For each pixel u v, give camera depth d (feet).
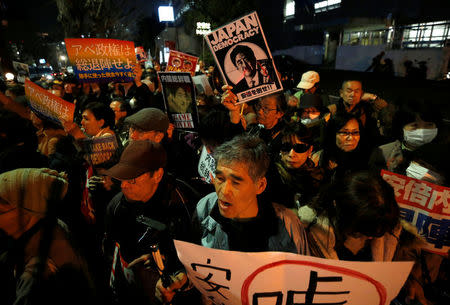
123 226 5.64
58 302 3.91
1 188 3.88
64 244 4.28
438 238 5.69
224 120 7.15
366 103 11.51
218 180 4.01
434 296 5.62
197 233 5.01
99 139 8.38
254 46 7.82
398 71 47.21
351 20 63.10
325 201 4.66
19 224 3.95
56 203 4.22
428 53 42.24
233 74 8.00
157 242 5.13
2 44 33.60
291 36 87.30
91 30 56.08
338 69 62.90
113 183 8.17
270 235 4.32
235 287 3.89
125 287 6.20
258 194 4.34
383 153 7.86
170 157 9.81
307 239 4.52
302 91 16.28
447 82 34.47
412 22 51.01
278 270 3.67
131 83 16.65
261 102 8.25
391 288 3.58
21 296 3.69
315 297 3.68
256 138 4.25
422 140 6.71
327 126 8.80
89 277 4.56
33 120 10.90
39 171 4.23
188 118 10.44
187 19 81.61
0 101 11.96
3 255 3.95
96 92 21.65
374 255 4.51
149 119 8.36
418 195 5.84
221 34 7.83
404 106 7.22
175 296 5.41
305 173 6.48
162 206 5.52
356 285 3.58
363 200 3.92
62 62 111.34
